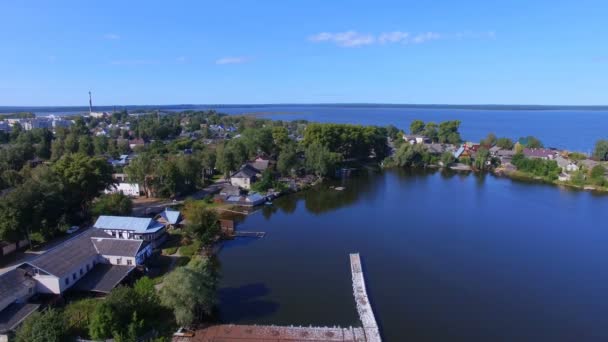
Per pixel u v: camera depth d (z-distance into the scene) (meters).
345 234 83.31
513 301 56.03
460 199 112.38
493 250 74.62
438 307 54.09
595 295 57.88
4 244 66.75
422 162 170.12
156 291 52.25
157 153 166.50
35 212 67.56
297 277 62.59
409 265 67.81
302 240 79.62
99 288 52.16
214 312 51.41
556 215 96.81
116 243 60.53
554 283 61.47
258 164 140.75
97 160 89.19
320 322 49.47
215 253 72.25
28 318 40.56
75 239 60.31
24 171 100.00
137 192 108.62
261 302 54.41
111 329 41.38
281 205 106.62
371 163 176.62
